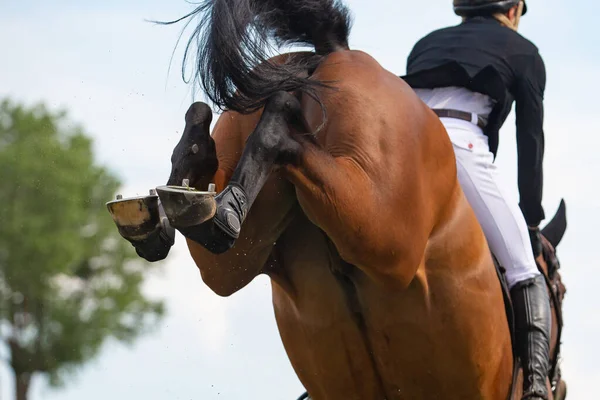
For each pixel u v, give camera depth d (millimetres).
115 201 6148
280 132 6297
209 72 6355
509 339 7910
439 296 7242
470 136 8180
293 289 7422
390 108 6730
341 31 7281
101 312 53375
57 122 58656
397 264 6703
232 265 7156
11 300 53062
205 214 5773
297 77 6523
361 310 7242
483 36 8430
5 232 52906
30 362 52469
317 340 7465
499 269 8039
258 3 6676
